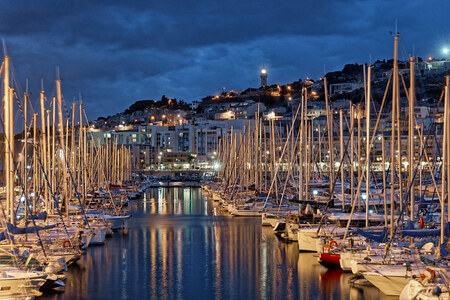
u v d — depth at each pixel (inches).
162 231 2871.6
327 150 6437.0
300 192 2800.2
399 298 1381.6
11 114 1868.8
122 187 5462.6
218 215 3683.6
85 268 1927.9
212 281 1740.9
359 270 1557.6
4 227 1599.4
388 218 2171.5
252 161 5137.8
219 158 7445.9
